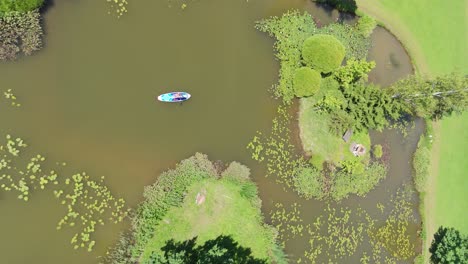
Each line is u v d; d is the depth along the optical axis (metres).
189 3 31.52
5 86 27.42
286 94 32.62
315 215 32.47
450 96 32.84
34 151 27.39
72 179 27.72
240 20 32.53
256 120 31.88
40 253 26.62
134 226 28.30
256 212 30.86
